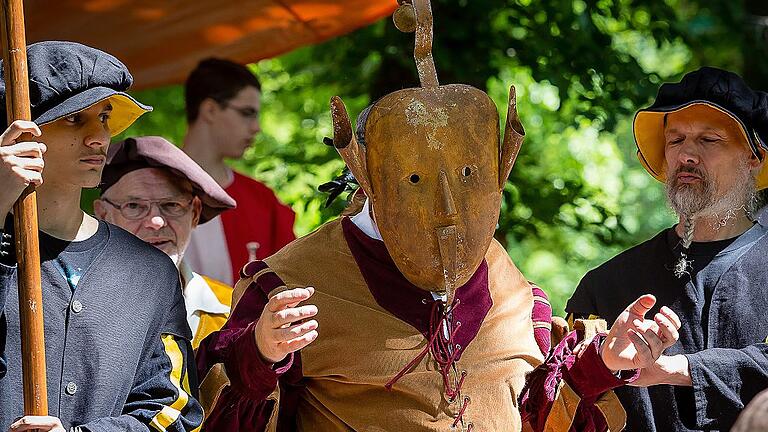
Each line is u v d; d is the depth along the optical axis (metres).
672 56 20.41
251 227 11.87
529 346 7.67
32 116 7.08
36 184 6.73
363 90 15.70
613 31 15.88
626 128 21.98
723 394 8.17
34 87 7.07
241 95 11.97
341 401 7.42
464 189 7.09
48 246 7.17
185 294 9.27
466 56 14.38
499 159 7.29
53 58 7.17
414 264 7.16
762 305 8.55
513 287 7.83
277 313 6.82
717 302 8.61
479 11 14.48
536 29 14.76
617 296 8.94
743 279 8.63
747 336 8.49
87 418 6.98
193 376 7.44
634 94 14.90
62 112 7.04
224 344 7.38
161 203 9.16
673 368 8.14
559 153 19.69
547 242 21.27
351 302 7.45
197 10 12.42
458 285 7.19
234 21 12.59
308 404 7.59
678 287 8.74
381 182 7.15
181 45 12.91
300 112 17.50
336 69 16.17
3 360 6.89
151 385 7.21
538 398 7.61
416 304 7.43
